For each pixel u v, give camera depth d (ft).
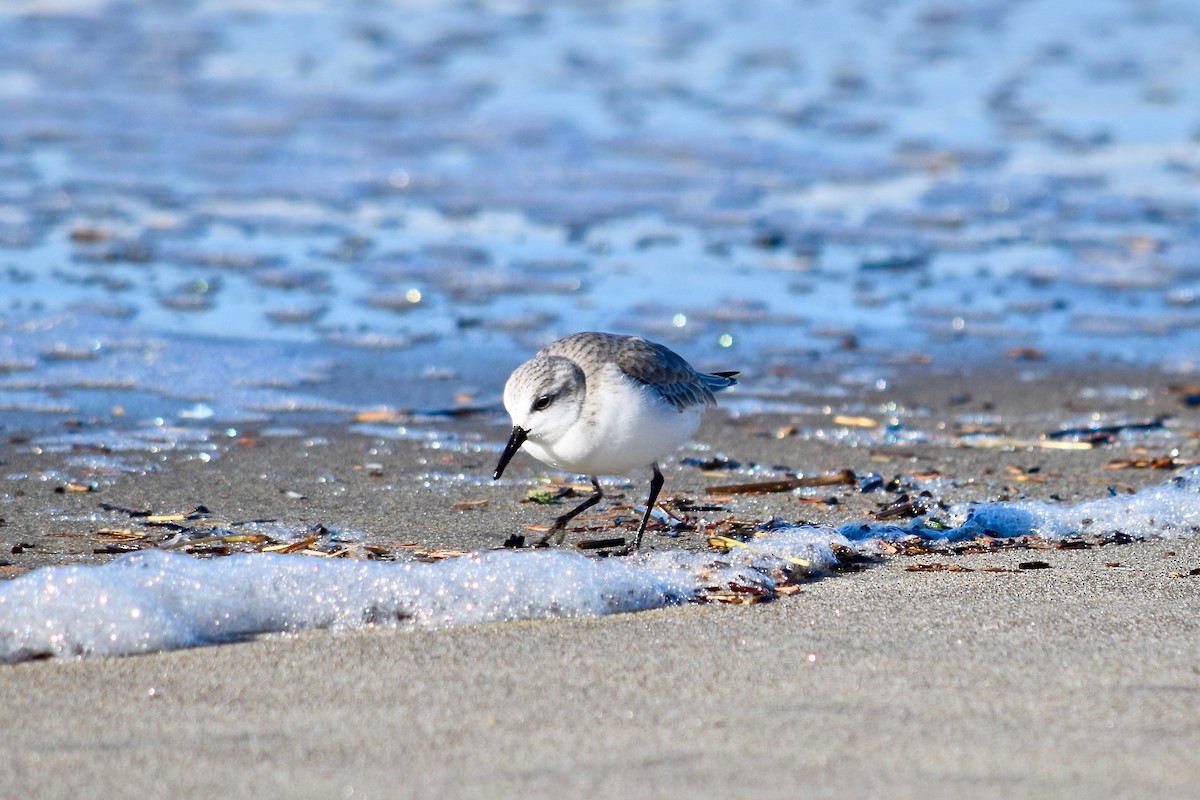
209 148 69.00
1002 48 92.58
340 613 23.39
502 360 44.19
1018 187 64.80
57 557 26.78
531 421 28.27
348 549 27.17
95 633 21.86
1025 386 42.70
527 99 78.74
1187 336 47.96
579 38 93.61
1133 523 29.71
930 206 62.39
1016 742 17.62
